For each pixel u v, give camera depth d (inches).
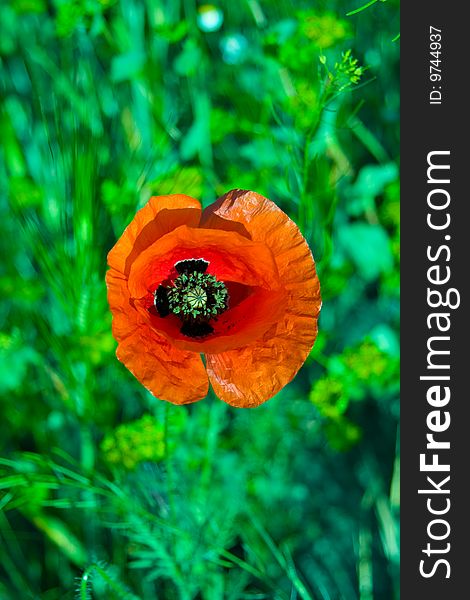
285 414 26.0
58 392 25.1
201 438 24.4
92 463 24.3
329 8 27.2
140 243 17.9
